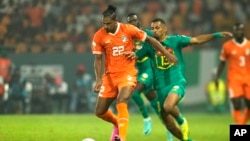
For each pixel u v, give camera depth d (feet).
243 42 153.89
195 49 302.86
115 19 105.09
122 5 324.39
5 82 236.63
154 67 112.16
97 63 108.37
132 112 274.77
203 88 288.92
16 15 263.70
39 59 269.03
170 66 110.83
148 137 141.90
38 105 257.75
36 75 267.80
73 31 296.51
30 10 278.67
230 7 335.47
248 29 296.71
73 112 268.21
